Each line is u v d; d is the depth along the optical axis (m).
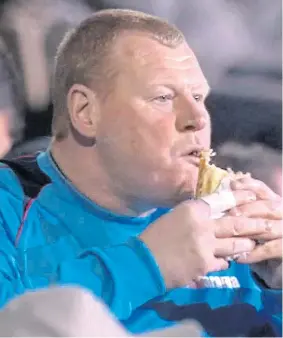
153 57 4.08
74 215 4.21
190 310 4.20
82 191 4.25
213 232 3.55
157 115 4.00
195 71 4.15
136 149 4.00
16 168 4.39
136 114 4.00
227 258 3.61
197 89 4.13
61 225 4.17
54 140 4.42
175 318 4.12
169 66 4.06
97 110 4.13
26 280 3.63
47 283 3.47
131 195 4.18
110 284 3.44
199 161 4.02
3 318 2.56
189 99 4.04
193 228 3.53
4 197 4.17
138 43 4.12
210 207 3.62
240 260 3.66
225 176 3.90
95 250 3.58
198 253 3.47
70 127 4.28
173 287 3.51
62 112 4.33
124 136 4.02
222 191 3.74
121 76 4.06
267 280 4.41
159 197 4.11
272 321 4.39
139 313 4.04
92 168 4.20
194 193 4.02
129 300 3.41
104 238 4.18
